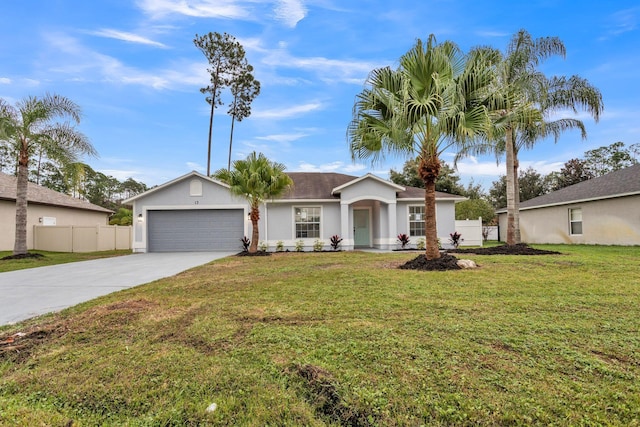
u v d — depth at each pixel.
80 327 4.12
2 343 3.69
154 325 4.15
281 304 5.00
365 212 18.69
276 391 2.62
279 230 16.80
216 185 16.77
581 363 2.87
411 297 5.24
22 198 13.46
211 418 2.33
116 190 50.81
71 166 14.77
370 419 2.26
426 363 2.93
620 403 2.30
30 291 6.47
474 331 3.66
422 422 2.20
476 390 2.49
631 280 6.27
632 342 3.29
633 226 15.35
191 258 12.91
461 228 18.72
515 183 14.20
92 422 2.34
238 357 3.21
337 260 10.54
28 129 13.34
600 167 32.25
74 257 13.85
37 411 2.45
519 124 9.23
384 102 8.34
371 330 3.74
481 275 7.03
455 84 7.81
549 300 4.93
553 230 20.16
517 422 2.15
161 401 2.54
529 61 12.78
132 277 8.11
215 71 32.50
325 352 3.22
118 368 3.03
